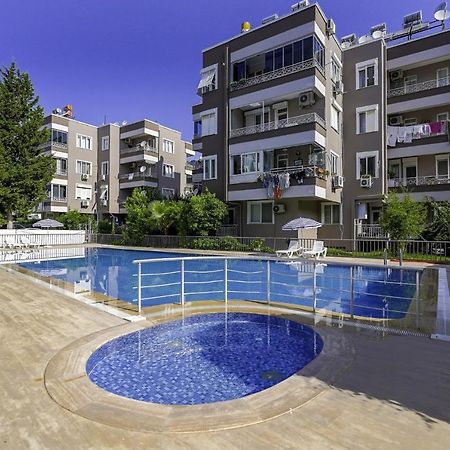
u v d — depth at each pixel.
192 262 17.08
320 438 2.70
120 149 37.19
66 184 35.06
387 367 4.05
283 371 4.69
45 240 26.23
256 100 20.14
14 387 3.60
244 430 2.84
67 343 5.01
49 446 2.63
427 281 10.21
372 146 20.92
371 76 21.17
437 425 2.86
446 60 21.45
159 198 26.91
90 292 8.93
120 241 26.84
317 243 18.05
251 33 20.67
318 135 18.31
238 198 20.67
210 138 22.42
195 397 3.95
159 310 7.03
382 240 17.03
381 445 2.59
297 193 18.56
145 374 4.58
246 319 6.88
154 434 2.80
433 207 18.64
